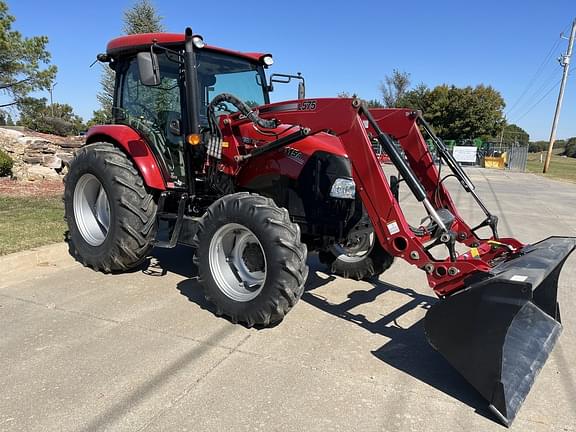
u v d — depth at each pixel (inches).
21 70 508.7
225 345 128.2
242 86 189.8
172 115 175.9
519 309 95.9
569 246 128.5
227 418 96.3
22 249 194.9
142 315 146.7
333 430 93.8
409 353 127.6
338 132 132.4
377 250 178.7
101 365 115.3
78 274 184.5
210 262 144.2
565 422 98.9
